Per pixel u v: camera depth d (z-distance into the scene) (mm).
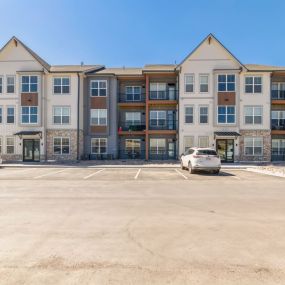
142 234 5852
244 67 29109
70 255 4734
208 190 11672
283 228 6297
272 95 31219
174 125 32156
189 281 3857
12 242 5352
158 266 4324
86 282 3812
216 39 29578
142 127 32312
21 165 24547
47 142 29984
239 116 29328
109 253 4828
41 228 6242
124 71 33906
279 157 30938
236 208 8289
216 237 5672
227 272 4133
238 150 29219
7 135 29969
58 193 10812
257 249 5039
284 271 4168
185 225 6508
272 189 11992
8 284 3754
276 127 30766
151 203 8969
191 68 29672
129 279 3904
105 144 31516
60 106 30125
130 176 16703
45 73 29938
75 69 31891
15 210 7934
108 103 31359
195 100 29516
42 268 4238
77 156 29844
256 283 3811
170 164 25750
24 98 29812
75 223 6648
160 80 32312
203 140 29375
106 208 8227
